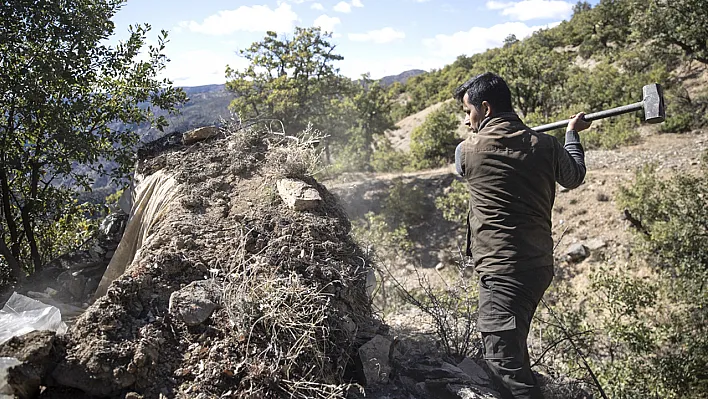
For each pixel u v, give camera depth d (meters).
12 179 6.85
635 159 16.52
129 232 4.00
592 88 22.89
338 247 3.16
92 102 6.51
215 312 2.58
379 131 31.12
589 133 19.59
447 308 4.15
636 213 12.05
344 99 27.98
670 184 10.02
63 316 3.64
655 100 2.71
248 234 3.08
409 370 2.93
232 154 4.03
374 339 2.82
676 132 18.38
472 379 3.01
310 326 2.51
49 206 6.82
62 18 5.72
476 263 2.70
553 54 28.17
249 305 2.54
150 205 3.91
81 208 7.64
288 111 20.47
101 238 5.32
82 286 4.61
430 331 4.05
